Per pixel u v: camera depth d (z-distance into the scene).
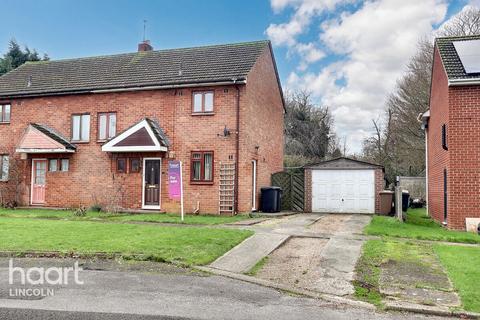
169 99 18.98
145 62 21.59
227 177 17.94
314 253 9.70
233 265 8.58
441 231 13.09
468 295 6.59
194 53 21.31
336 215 18.95
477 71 13.78
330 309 6.09
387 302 6.35
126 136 18.53
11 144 21.47
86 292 6.59
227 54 20.50
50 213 17.58
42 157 20.67
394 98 40.81
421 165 34.47
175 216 16.77
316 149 47.09
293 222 14.89
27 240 10.24
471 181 13.65
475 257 8.97
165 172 18.69
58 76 22.44
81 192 19.94
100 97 20.09
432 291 6.86
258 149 19.97
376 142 49.44
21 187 20.91
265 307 6.07
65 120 20.64
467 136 13.78
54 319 5.35
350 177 21.09
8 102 21.75
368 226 13.77
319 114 50.06
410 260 8.83
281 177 21.91
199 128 18.47
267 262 8.94
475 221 13.35
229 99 18.17
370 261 8.77
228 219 15.88
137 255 8.91
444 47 16.19
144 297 6.38
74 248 9.41
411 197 28.38
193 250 9.43
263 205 19.58
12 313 5.55
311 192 21.41
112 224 13.34
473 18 34.28
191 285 7.13
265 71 21.28
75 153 20.17
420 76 35.09
